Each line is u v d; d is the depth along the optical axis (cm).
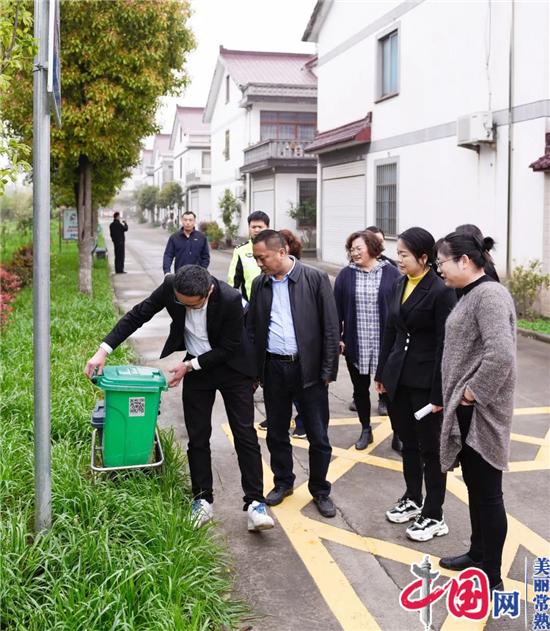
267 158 2553
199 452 434
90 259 1371
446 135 1359
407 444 436
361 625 334
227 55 3391
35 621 297
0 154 549
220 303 411
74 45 1176
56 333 907
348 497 483
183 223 967
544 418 677
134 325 431
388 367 426
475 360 342
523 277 1107
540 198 1107
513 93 1156
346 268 580
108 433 432
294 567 388
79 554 340
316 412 447
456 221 1338
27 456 459
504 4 1166
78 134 1212
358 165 1811
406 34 1509
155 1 1207
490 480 346
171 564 335
